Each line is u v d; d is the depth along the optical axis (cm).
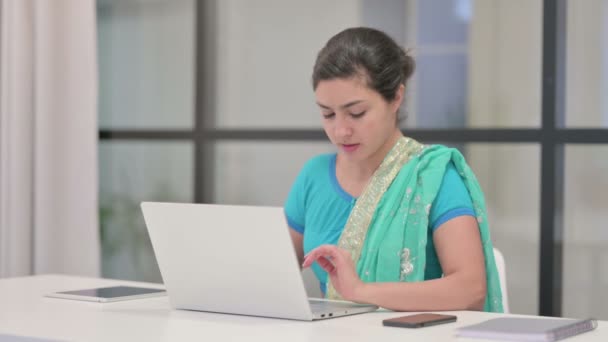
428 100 295
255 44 316
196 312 153
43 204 307
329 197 189
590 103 272
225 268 146
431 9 294
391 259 174
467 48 289
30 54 309
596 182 273
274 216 136
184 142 326
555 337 121
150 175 333
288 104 313
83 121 306
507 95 284
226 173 322
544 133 268
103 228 340
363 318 144
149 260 335
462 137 279
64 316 147
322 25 307
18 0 305
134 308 158
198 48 316
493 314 148
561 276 274
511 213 286
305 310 140
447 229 167
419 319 137
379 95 168
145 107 332
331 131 172
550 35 266
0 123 310
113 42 335
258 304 145
